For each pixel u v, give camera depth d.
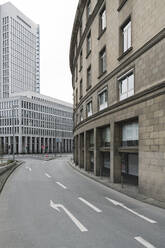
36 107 89.94
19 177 18.34
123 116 13.58
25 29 125.19
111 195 11.23
